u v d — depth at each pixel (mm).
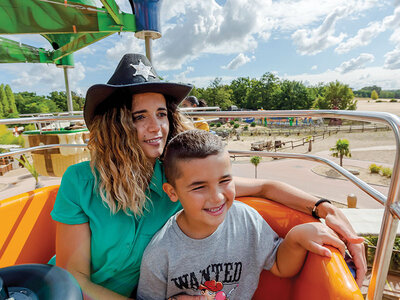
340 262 946
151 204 1272
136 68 1207
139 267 1230
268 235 1223
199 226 1105
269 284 1321
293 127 55156
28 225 1552
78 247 1114
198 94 91625
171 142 1083
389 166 24109
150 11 3740
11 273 706
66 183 1153
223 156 1005
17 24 3316
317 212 1278
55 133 5043
